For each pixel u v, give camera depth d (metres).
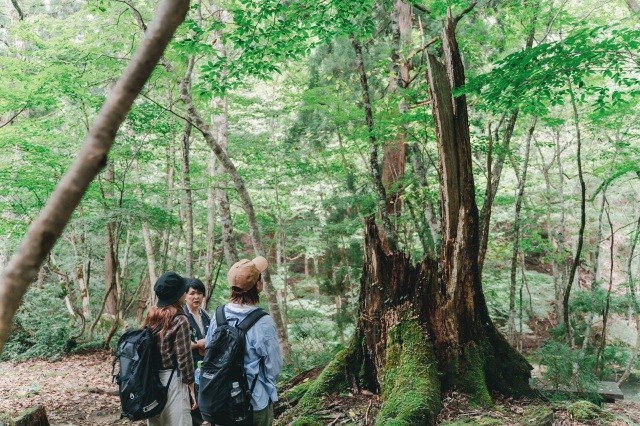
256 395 3.54
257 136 14.16
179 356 3.63
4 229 12.52
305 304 16.22
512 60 6.34
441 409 5.00
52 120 11.92
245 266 3.70
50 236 0.54
